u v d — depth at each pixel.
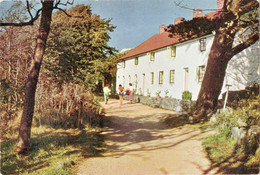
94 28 13.30
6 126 8.78
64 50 11.99
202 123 11.11
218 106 12.20
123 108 18.47
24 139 7.04
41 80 10.59
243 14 10.69
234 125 8.30
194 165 5.91
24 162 6.32
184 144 8.09
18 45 10.25
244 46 11.51
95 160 6.64
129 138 9.57
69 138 8.76
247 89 12.05
